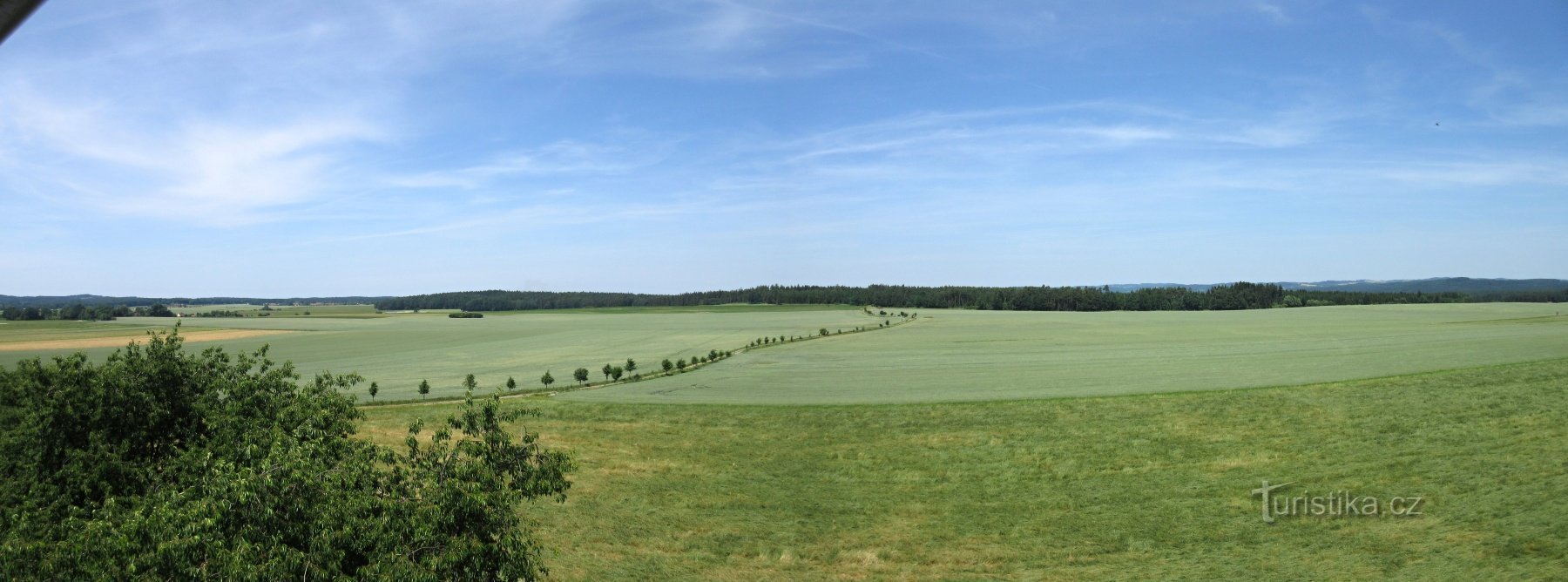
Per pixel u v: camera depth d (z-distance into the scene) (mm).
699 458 43156
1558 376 51594
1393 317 159375
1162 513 31234
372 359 111875
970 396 57906
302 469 16953
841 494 36062
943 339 121062
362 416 23734
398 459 20141
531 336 158500
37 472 23781
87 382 24641
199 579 16031
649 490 37281
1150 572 25641
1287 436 41500
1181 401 50969
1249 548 26938
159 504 17484
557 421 54156
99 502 23156
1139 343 105062
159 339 26547
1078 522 30938
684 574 26969
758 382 71500
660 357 105438
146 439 25281
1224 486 33969
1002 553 28141
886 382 68375
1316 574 24062
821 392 63375
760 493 36562
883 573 26859
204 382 26516
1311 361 71875
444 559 17453
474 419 20688
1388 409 45500
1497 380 51469
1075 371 72438
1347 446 38562
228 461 19516
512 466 20797
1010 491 35312
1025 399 54969
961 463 40219
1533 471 31125
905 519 32281
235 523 16609
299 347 135625
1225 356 81312
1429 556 24344
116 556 16547
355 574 17609
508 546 19031
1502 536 25000
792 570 27391
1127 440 42469
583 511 33969
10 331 162375
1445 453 35531
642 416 54469
